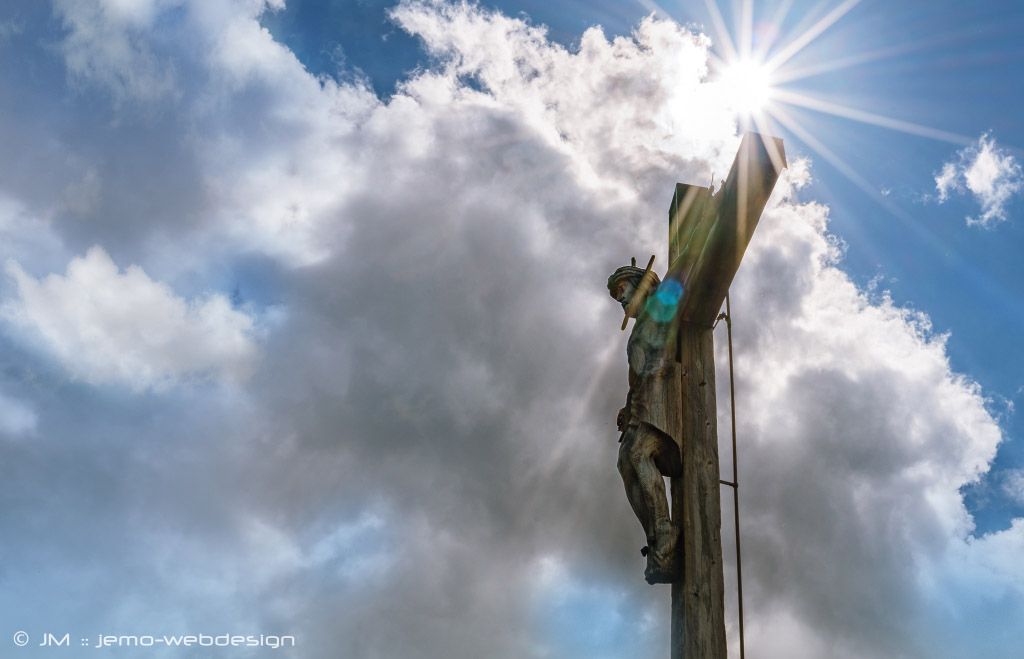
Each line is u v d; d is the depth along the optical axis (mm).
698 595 8398
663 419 8969
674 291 9367
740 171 8750
